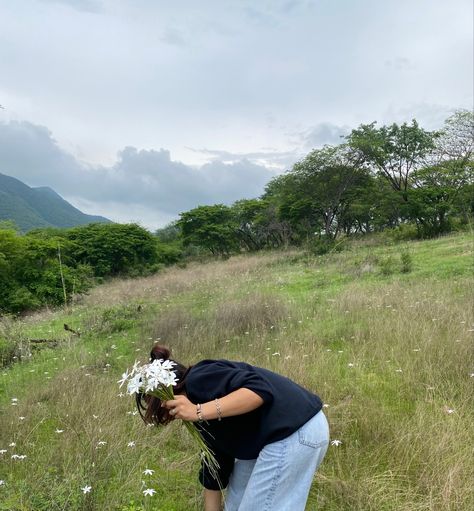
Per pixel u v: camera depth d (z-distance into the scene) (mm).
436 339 6555
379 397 5148
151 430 4730
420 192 28688
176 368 2660
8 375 8289
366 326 7988
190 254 48906
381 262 16656
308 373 5676
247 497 2508
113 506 3537
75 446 4480
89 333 11094
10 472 4137
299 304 11023
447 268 14078
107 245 34344
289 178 35406
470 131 30078
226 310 10117
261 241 42938
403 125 31969
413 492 3521
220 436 2609
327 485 3715
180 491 3855
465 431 4141
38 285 20531
